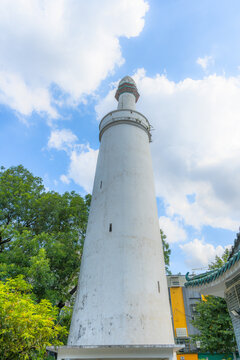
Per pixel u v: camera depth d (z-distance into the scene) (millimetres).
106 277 12578
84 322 11805
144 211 15195
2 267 16453
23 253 18547
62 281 20828
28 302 8680
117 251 13234
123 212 14656
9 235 20141
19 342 7816
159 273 13508
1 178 24688
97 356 9609
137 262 13023
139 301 11867
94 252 13859
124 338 10773
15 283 9836
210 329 20750
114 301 11750
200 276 12094
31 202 23766
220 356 31891
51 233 22516
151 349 9484
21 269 17266
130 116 19578
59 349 9539
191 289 12453
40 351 8438
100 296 12125
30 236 21297
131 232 13969
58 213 23859
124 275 12422
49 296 17484
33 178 27125
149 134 20750
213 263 23141
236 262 8156
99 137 21109
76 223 24891
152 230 14820
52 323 8656
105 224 14539
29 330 7793
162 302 12562
